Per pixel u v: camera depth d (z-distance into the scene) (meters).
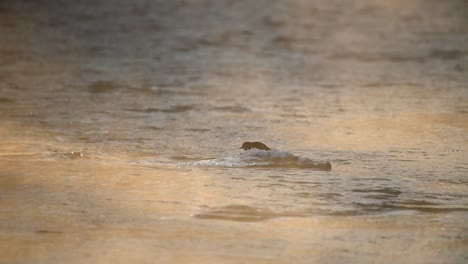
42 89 61.84
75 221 26.27
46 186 30.95
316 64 85.38
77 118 48.88
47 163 35.34
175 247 23.88
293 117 50.84
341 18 158.25
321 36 120.75
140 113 51.69
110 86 65.06
